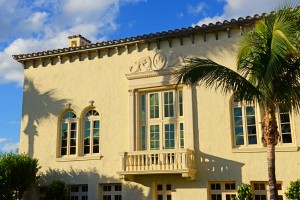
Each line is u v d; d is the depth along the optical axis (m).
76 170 20.80
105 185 20.28
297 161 16.97
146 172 18.17
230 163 17.95
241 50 13.35
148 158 18.45
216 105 18.72
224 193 18.05
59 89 22.23
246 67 13.59
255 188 17.69
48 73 22.72
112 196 20.05
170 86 19.62
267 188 17.47
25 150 22.22
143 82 20.08
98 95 21.25
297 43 11.77
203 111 18.86
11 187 19.75
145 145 19.80
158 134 19.69
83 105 21.45
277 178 17.08
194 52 19.45
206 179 18.12
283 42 11.55
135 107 20.06
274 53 11.92
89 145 21.08
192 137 18.70
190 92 19.20
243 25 18.59
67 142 21.55
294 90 12.73
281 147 17.25
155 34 19.95
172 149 18.12
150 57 20.27
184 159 17.67
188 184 18.34
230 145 18.12
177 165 17.77
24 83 23.22
